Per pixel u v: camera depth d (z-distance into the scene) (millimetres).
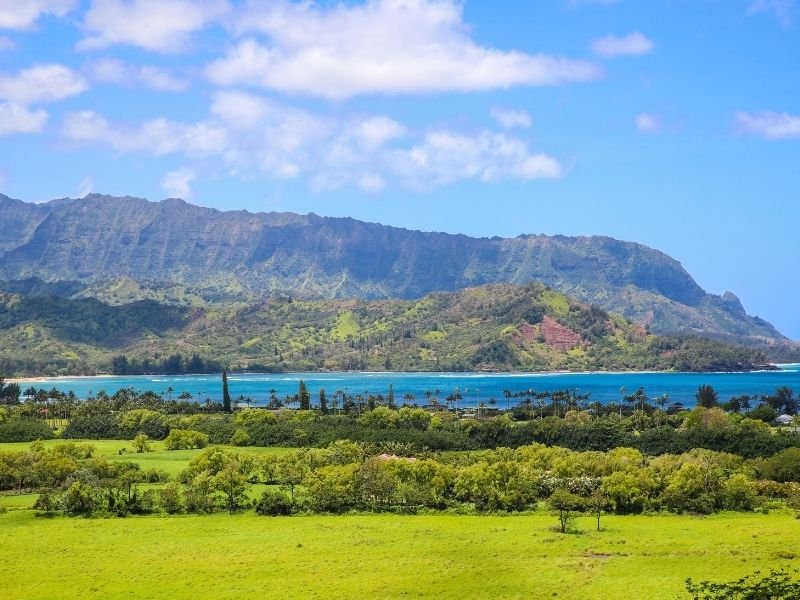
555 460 182625
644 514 148375
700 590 84562
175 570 112312
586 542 124938
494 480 158375
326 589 103062
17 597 101750
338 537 131125
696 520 141750
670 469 169500
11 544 127500
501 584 103875
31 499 164125
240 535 133500
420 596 99938
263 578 108375
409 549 122438
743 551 115438
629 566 109812
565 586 102188
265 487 176875
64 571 112500
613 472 164875
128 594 102375
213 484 157250
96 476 164625
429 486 159875
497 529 136375
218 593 102125
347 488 157375
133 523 143625
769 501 156250
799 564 107375
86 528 139000
